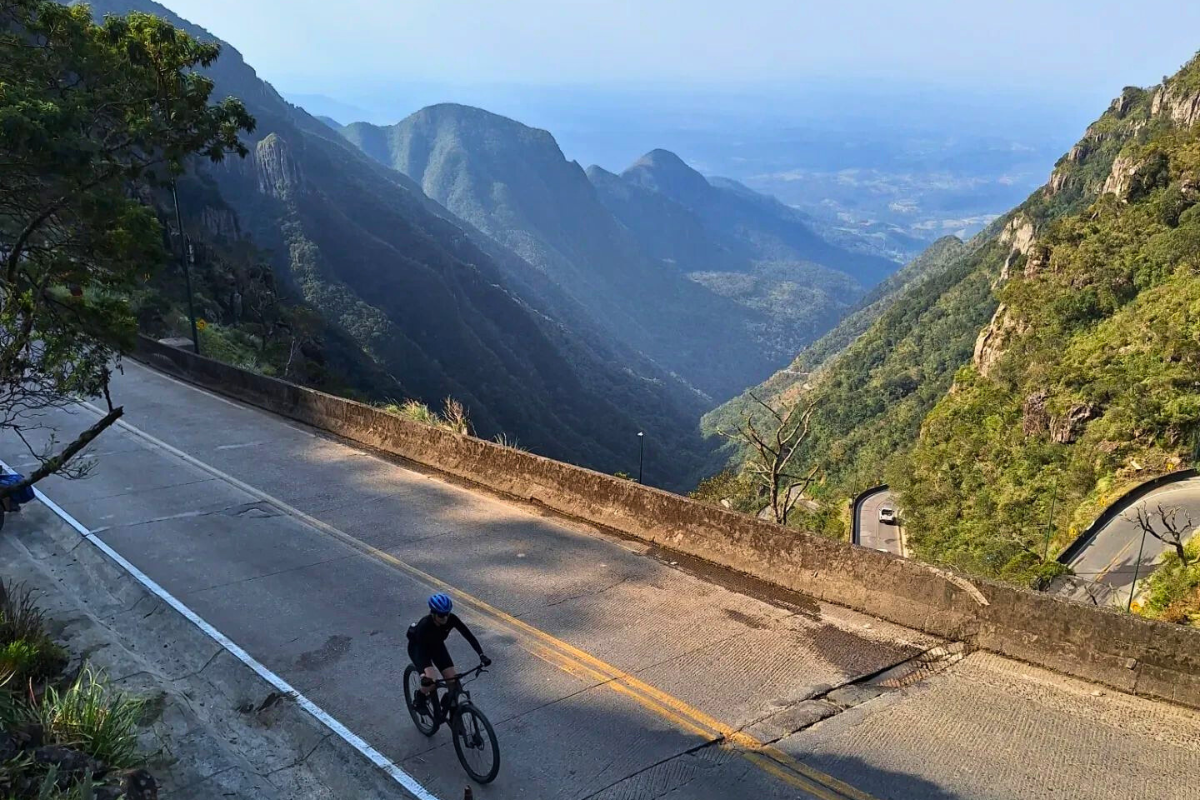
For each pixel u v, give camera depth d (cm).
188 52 1107
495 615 915
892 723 700
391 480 1418
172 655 838
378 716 723
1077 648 768
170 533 1156
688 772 640
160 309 3281
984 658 802
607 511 1198
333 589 983
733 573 1017
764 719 712
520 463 1357
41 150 819
